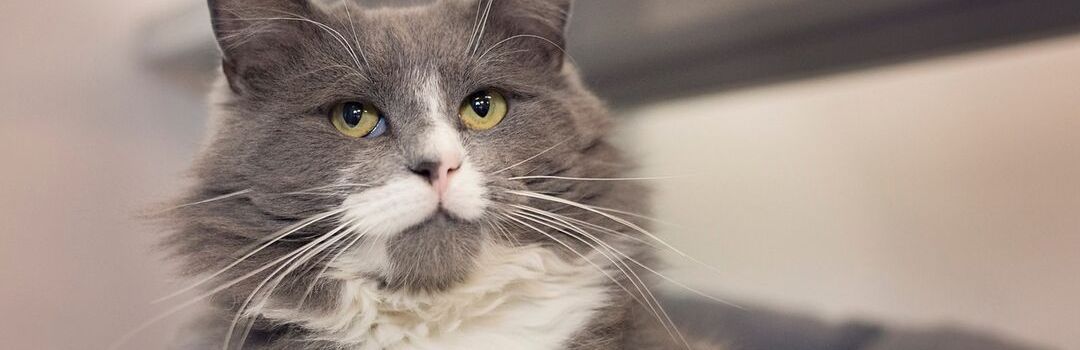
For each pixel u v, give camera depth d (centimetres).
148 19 53
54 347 50
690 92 60
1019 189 54
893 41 50
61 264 51
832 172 61
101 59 52
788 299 64
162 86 53
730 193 66
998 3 44
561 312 41
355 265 39
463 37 41
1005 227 55
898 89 57
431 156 38
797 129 62
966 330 52
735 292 63
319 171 39
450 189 38
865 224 60
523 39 43
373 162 39
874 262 60
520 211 40
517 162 40
